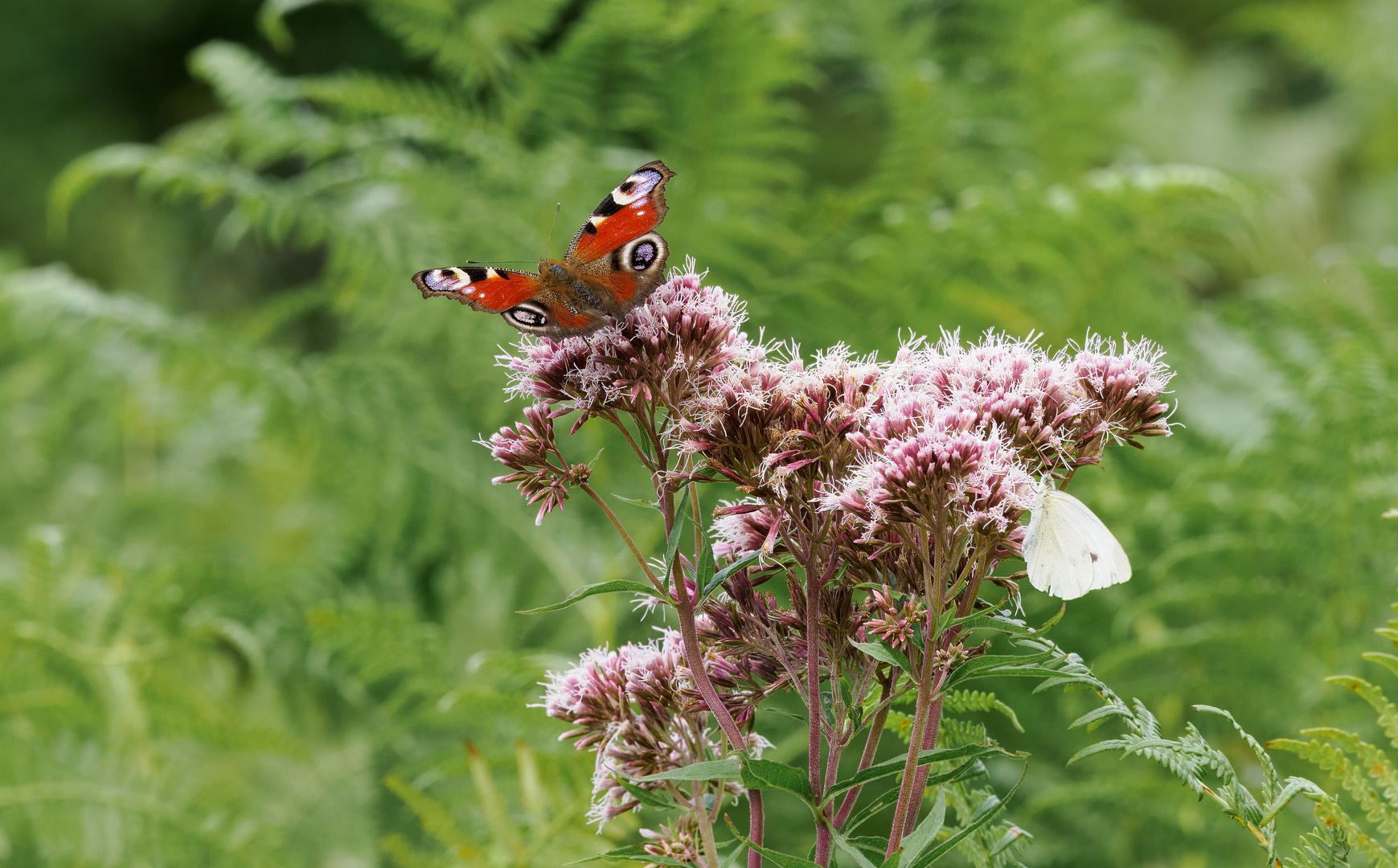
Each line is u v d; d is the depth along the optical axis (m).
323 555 1.82
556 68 1.77
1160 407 1.05
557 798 1.28
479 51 1.80
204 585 1.68
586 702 1.06
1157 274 1.73
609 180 1.76
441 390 1.87
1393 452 1.30
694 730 1.06
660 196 1.07
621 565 1.62
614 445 1.68
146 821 1.55
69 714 1.56
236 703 1.91
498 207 1.77
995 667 1.03
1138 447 1.05
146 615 1.62
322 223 1.67
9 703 1.53
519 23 1.80
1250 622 1.34
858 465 1.05
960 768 1.05
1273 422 1.44
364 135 1.76
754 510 1.05
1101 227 1.49
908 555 1.05
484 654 1.29
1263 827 1.03
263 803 1.73
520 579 1.70
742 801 1.35
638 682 1.06
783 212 1.84
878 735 1.05
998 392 1.05
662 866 1.05
